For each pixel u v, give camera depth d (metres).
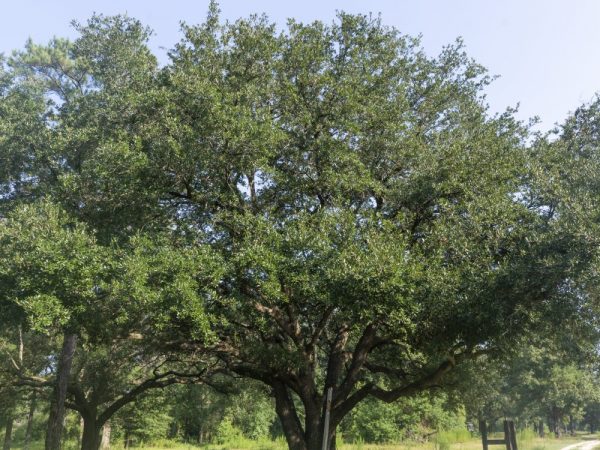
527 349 17.16
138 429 43.72
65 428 32.19
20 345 22.81
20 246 11.38
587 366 16.78
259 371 15.95
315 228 12.20
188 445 46.88
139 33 19.73
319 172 14.25
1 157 17.34
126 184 12.87
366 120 14.53
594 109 16.14
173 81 12.77
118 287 10.43
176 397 32.50
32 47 20.53
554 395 55.59
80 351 23.36
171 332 14.45
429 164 13.74
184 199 14.49
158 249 11.71
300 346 14.95
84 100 18.14
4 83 19.84
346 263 10.84
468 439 44.66
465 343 12.74
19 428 37.56
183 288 10.48
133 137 13.25
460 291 11.26
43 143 17.36
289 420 16.03
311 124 14.03
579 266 10.18
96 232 13.34
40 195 17.59
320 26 15.89
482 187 13.19
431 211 14.37
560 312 11.02
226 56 14.34
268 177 13.88
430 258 12.12
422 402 37.97
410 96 16.59
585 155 15.51
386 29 16.47
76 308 10.79
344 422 42.53
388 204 14.67
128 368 23.44
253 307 13.48
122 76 17.95
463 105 16.50
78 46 19.30
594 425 102.62
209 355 16.91
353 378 15.82
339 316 14.78
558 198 11.77
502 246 12.34
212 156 12.62
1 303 12.98
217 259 11.84
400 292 10.74
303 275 11.17
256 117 13.38
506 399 52.09
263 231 12.22
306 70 14.62
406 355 17.75
